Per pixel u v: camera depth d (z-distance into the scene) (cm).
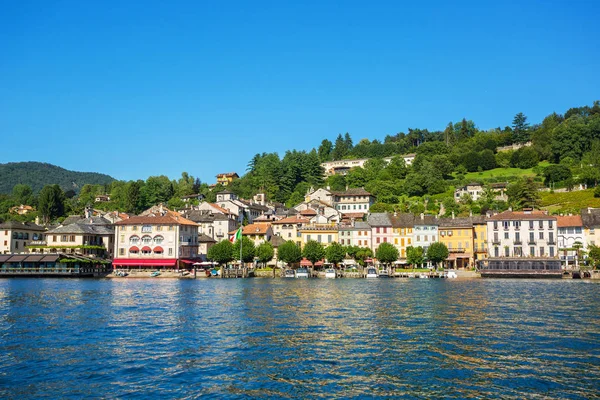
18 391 2778
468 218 15862
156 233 14550
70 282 11375
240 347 3803
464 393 2744
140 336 4222
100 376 3047
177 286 9956
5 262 13712
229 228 18275
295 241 16350
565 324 4750
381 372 3127
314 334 4297
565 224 14762
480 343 3900
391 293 8144
